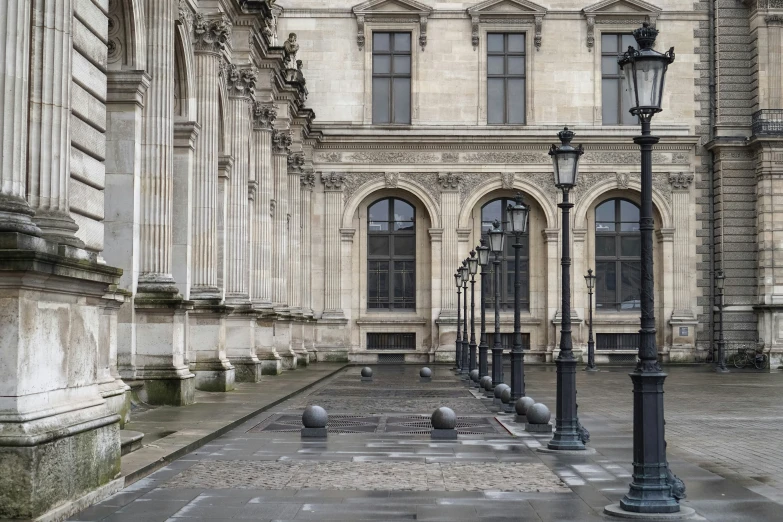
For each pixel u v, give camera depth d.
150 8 26.47
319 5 60.75
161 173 26.64
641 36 14.38
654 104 14.13
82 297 14.02
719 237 60.12
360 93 60.53
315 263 60.50
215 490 14.94
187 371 27.66
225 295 38.69
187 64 30.56
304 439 21.31
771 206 58.75
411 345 60.97
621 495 14.79
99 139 16.33
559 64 60.81
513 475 16.61
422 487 15.37
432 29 60.81
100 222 16.52
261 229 44.44
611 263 61.16
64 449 12.71
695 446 21.23
